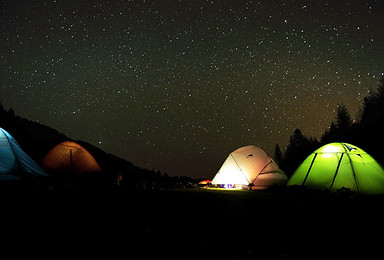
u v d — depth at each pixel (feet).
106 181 46.29
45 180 30.81
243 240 9.49
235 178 48.83
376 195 26.03
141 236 10.10
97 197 25.77
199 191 40.88
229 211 16.76
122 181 54.85
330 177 29.17
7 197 21.80
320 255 7.79
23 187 27.32
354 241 9.26
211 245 8.87
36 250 8.18
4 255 7.66
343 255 7.75
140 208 18.26
